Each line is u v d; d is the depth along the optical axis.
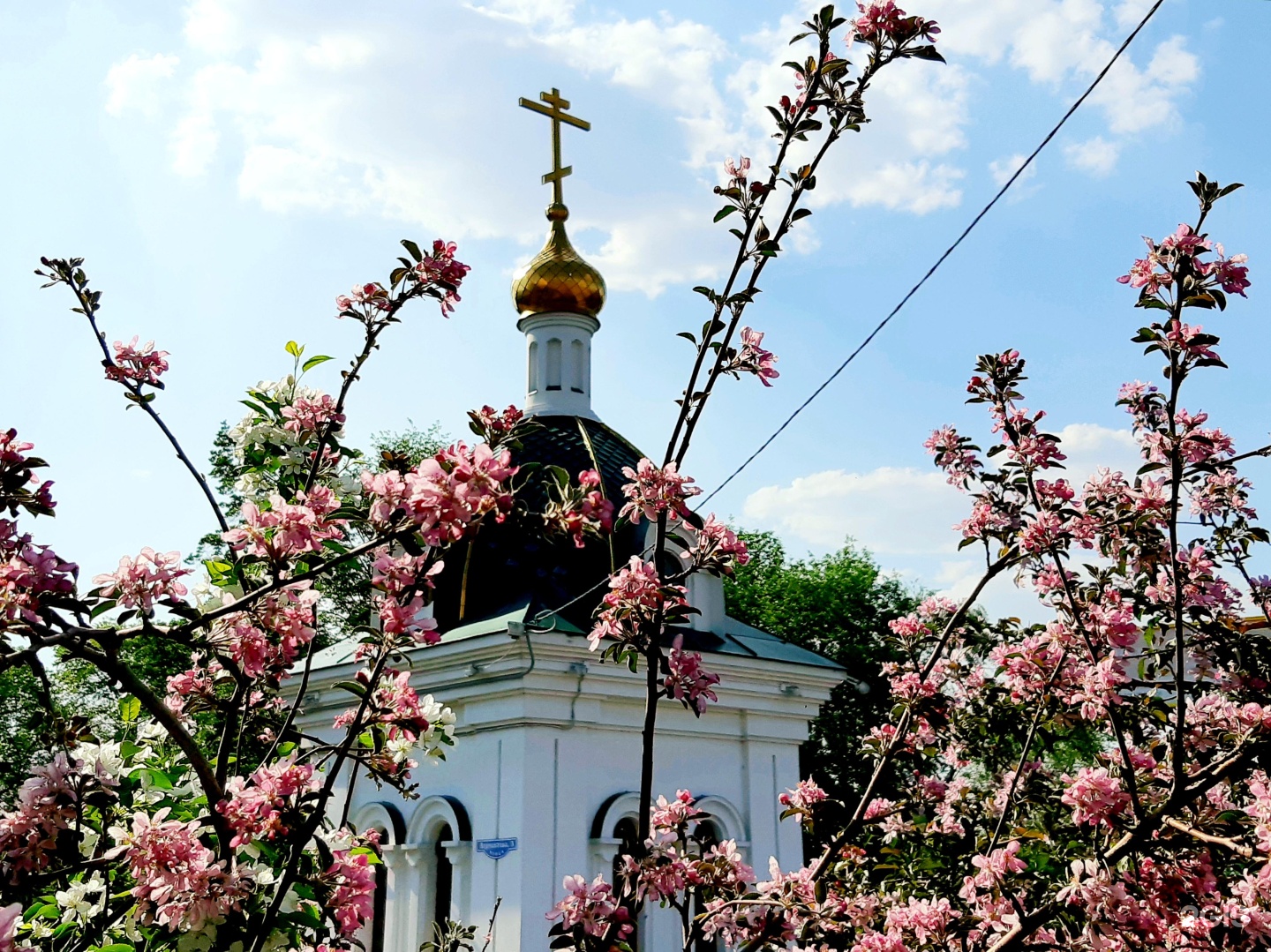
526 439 16.88
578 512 3.94
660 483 4.75
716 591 16.17
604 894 4.73
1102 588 6.02
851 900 6.49
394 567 4.68
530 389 18.59
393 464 5.21
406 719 4.61
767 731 15.43
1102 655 5.45
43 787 3.76
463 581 15.02
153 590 3.69
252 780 4.22
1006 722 7.17
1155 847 5.02
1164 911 4.88
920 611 7.52
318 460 5.65
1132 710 5.49
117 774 4.50
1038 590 6.20
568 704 13.73
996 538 6.04
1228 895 5.21
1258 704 5.44
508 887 12.93
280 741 5.42
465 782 13.94
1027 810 7.45
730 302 4.98
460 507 3.49
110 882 4.90
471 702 14.09
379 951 14.52
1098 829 4.90
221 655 4.24
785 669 15.48
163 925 3.99
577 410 18.08
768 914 5.09
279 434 5.70
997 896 4.91
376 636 4.71
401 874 14.23
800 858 15.25
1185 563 5.69
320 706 15.41
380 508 4.01
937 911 5.61
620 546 15.23
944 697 6.09
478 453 3.54
